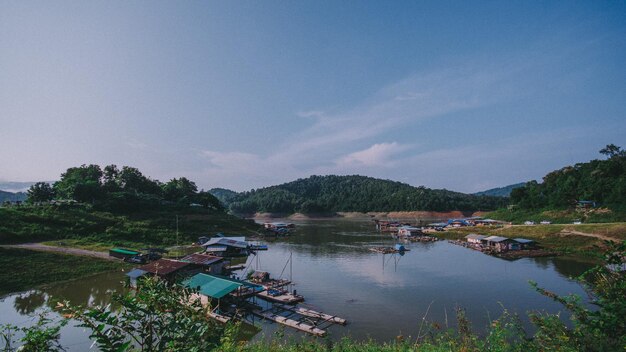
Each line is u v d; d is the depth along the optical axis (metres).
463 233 99.88
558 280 45.88
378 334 29.02
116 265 55.06
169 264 44.91
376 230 129.12
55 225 74.75
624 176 102.81
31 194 99.44
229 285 35.66
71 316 4.71
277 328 30.14
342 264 59.75
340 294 41.09
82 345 26.16
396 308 35.88
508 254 66.19
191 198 137.62
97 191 100.38
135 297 5.07
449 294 40.53
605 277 6.57
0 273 45.25
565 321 30.00
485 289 42.41
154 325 5.05
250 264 61.38
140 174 133.25
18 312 34.25
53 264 51.12
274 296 38.97
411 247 81.44
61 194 105.19
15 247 54.62
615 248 6.49
